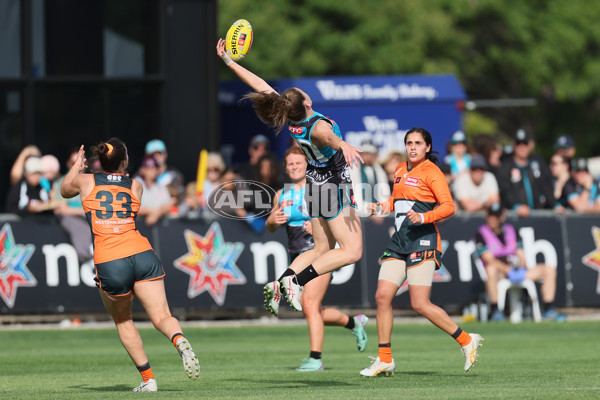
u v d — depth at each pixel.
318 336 31.62
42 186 50.66
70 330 48.44
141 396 23.47
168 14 62.81
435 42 123.81
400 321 53.62
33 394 24.62
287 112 26.12
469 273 53.91
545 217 54.84
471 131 126.06
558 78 131.25
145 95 62.97
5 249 50.12
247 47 28.31
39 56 61.28
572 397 22.30
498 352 37.97
